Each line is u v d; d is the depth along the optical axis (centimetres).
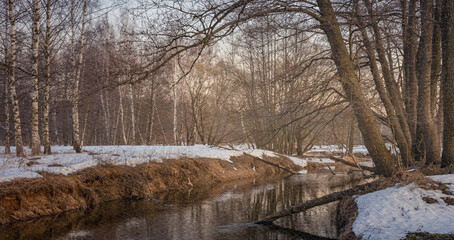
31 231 899
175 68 2850
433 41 1110
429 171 978
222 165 2056
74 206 1130
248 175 2145
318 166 2897
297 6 927
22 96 1584
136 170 1477
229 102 2841
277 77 1111
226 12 842
